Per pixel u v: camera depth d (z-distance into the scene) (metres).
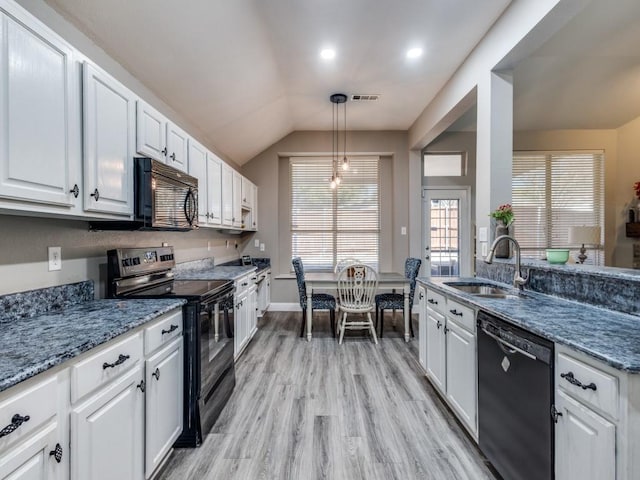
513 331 1.46
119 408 1.28
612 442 0.98
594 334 1.21
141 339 1.45
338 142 5.14
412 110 4.34
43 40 1.18
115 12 1.78
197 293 2.02
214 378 2.17
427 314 2.64
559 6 1.89
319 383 2.71
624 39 2.80
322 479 1.65
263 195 5.19
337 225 5.39
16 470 0.83
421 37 2.73
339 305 3.75
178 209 2.19
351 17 2.46
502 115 2.62
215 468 1.73
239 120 3.81
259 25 2.50
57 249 1.64
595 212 4.84
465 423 1.96
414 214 5.04
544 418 1.27
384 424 2.13
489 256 2.16
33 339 1.12
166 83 2.53
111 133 1.59
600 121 4.60
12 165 1.06
